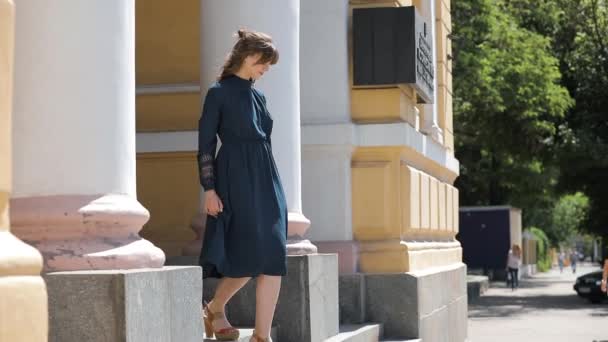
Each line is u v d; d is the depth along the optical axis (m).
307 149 20.31
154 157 19.17
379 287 19.97
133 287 8.78
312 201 20.34
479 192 92.56
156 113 19.50
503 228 90.31
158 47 19.72
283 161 15.80
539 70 59.44
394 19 20.78
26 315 6.93
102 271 9.12
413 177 21.28
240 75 11.45
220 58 15.34
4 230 7.00
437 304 22.81
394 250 20.38
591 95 63.75
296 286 14.91
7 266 6.78
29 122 9.59
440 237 26.67
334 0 20.70
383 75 20.69
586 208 73.88
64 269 9.39
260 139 11.34
